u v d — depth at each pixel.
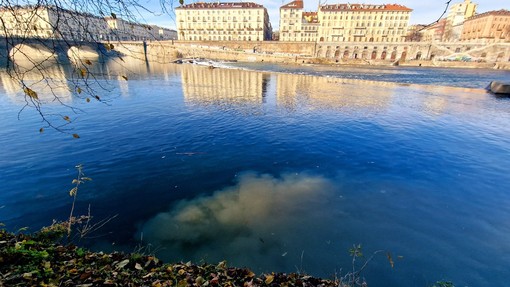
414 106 21.48
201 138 13.05
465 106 21.70
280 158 11.00
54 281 3.06
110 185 8.53
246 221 7.05
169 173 9.51
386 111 19.47
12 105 18.67
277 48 87.69
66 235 5.98
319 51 85.56
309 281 4.00
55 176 8.86
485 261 5.69
